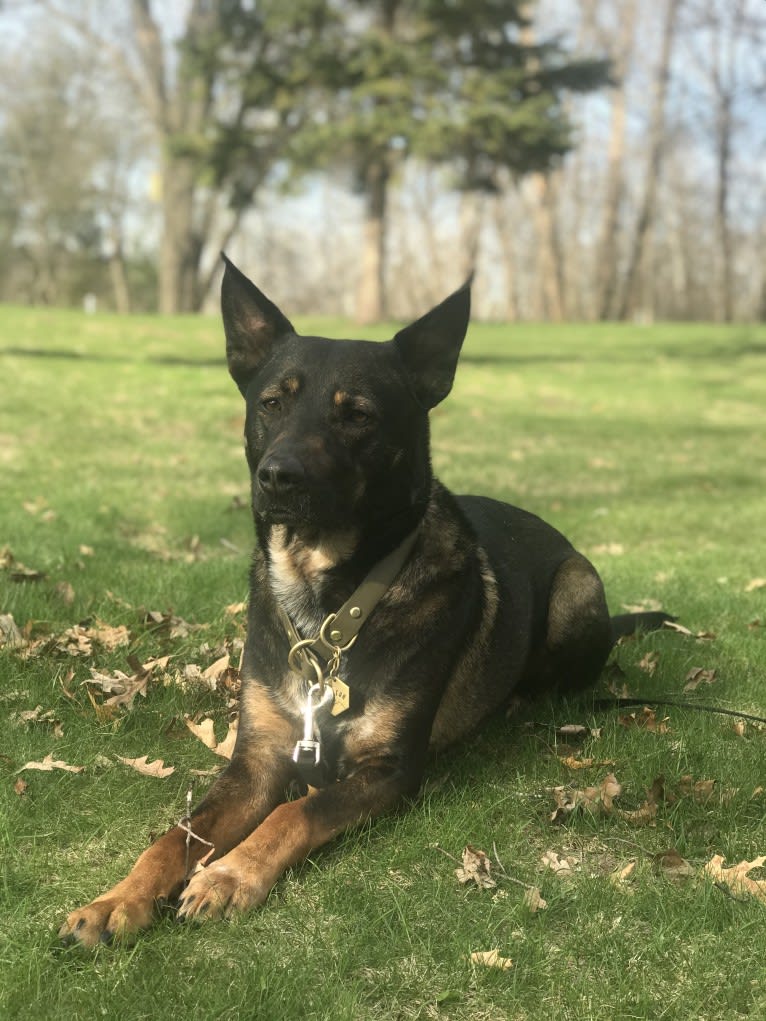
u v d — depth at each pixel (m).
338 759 3.49
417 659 3.47
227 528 7.91
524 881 3.11
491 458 12.13
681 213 70.06
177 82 39.19
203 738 3.94
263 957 2.66
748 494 10.66
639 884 3.09
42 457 10.89
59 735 3.90
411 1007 2.55
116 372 17.58
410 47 27.94
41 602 5.33
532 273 75.38
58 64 58.41
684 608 6.07
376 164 30.12
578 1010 2.53
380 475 3.44
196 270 42.38
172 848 2.96
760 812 3.54
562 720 4.29
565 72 29.59
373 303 31.83
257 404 3.54
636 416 16.61
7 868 3.01
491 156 29.27
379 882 3.06
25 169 64.19
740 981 2.64
